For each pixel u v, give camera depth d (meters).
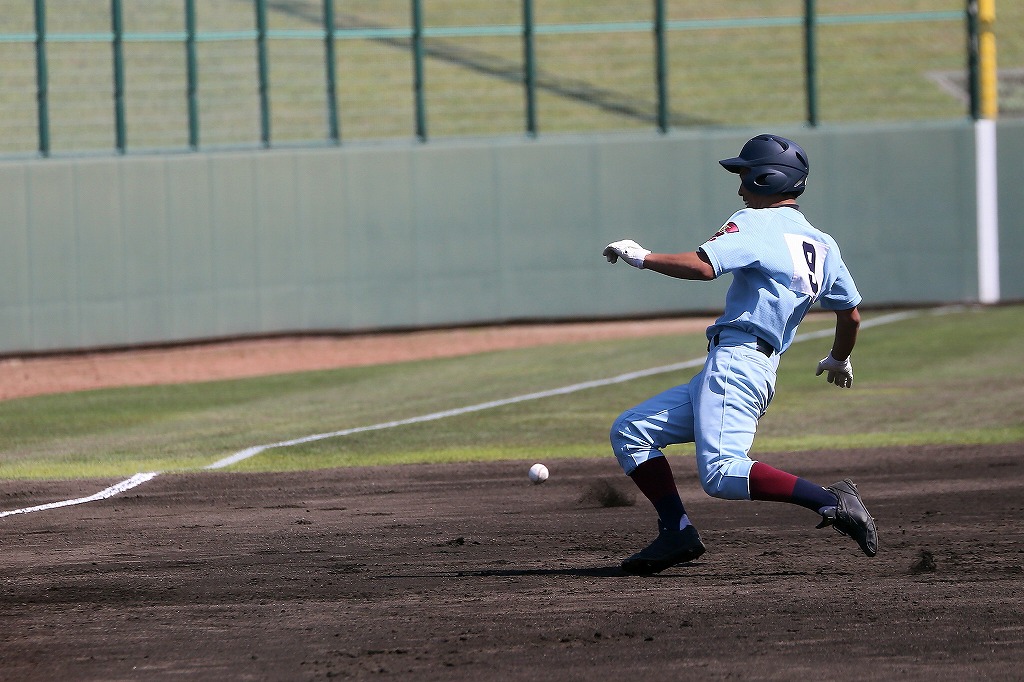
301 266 71.75
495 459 36.94
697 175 77.44
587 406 48.41
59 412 50.00
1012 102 100.19
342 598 20.61
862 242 79.25
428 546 24.91
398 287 73.88
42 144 68.69
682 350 64.19
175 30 89.94
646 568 21.77
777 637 17.70
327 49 75.38
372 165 72.88
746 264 19.75
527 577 21.91
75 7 87.69
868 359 59.09
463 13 107.94
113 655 17.53
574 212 76.38
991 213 79.88
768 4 113.06
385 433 43.03
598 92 96.44
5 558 24.12
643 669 16.36
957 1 113.75
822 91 98.31
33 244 65.50
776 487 20.03
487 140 75.75
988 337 65.38
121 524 27.61
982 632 17.75
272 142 73.88
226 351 68.00
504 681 16.02
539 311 76.38
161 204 68.12
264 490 32.06
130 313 67.81
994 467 33.78
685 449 38.41
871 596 19.94
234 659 17.23
